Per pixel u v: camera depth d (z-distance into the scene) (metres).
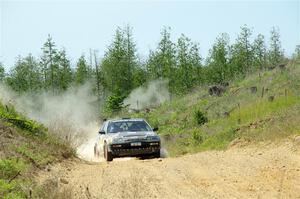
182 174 19.92
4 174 16.84
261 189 16.45
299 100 38.34
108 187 17.41
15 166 18.06
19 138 23.20
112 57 109.19
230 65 99.88
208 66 101.56
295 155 22.39
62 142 26.70
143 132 30.19
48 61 111.44
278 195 15.44
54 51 111.88
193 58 98.38
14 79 115.25
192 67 98.06
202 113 52.38
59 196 14.83
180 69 97.19
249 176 18.88
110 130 31.22
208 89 69.50
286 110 33.94
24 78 115.12
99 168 22.72
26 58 117.25
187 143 39.78
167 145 42.94
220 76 99.12
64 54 113.88
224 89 65.31
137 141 28.92
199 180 18.52
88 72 117.50
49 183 16.45
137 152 28.95
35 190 15.29
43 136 26.27
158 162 24.08
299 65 57.00
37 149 22.86
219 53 100.12
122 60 109.19
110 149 28.88
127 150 28.78
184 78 96.94
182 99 75.94
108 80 109.81
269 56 103.94
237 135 32.91
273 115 34.50
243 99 53.28
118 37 110.31
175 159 24.97
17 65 117.06
